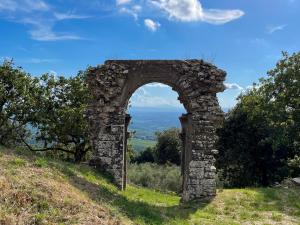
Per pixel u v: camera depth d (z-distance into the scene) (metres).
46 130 31.89
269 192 21.61
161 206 18.47
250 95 36.66
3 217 9.93
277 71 34.84
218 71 20.97
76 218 11.12
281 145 34.69
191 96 20.89
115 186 20.22
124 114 21.12
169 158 58.47
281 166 35.53
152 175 37.56
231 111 38.00
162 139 59.47
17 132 31.72
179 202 21.22
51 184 13.14
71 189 13.84
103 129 21.02
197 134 20.69
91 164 20.92
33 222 10.28
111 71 21.08
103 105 21.06
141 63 21.08
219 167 37.88
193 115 20.78
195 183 20.42
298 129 33.06
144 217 13.91
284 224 16.41
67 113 30.67
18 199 11.16
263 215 17.91
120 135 21.00
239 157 35.91
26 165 14.84
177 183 34.97
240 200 20.09
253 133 36.50
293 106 34.09
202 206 19.11
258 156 36.38
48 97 32.12
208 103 20.88
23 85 31.20
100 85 21.08
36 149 33.19
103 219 11.75
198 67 21.00
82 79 32.84
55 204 11.69
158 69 21.05
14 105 30.70
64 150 33.38
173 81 21.02
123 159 21.22
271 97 35.12
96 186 16.33
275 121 34.00
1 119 30.84
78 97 32.34
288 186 25.50
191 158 20.59
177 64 21.02
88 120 21.48
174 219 15.45
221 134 37.84
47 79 32.41
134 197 19.28
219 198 20.28
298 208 19.19
